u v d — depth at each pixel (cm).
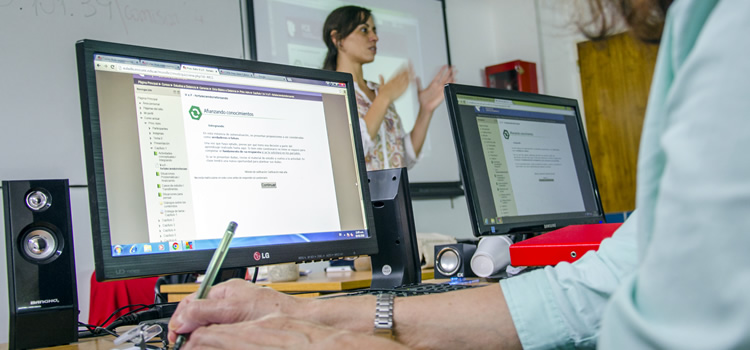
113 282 261
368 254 122
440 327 79
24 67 324
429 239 206
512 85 538
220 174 105
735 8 31
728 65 30
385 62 477
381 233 146
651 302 32
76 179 337
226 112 109
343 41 452
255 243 106
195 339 65
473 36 559
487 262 148
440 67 518
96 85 95
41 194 106
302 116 119
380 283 145
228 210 105
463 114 149
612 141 504
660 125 36
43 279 103
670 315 31
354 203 123
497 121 158
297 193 114
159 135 100
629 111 495
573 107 185
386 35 480
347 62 453
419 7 507
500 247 151
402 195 146
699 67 31
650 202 36
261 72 115
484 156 150
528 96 169
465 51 550
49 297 103
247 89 113
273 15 415
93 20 345
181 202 100
